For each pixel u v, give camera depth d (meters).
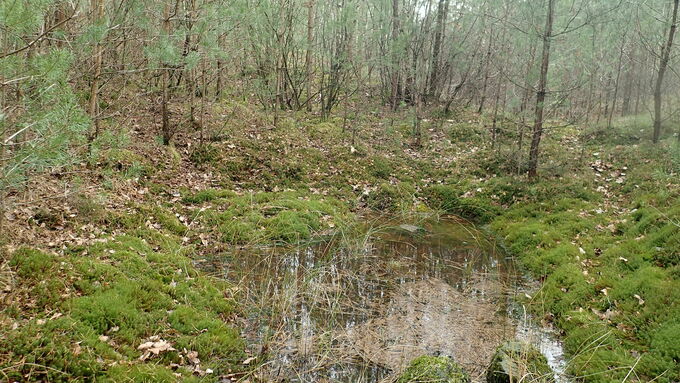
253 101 15.80
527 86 12.07
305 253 8.37
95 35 6.59
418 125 14.78
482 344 5.79
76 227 6.72
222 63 12.52
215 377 4.75
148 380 4.36
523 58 13.62
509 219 10.47
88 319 4.88
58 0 6.38
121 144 5.72
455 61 18.67
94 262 5.90
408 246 9.12
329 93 16.58
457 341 5.82
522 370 4.82
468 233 10.05
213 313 5.87
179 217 8.58
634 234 8.31
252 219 9.04
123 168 9.10
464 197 11.61
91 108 8.04
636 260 7.29
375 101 19.03
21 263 5.34
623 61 15.42
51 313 4.79
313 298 6.57
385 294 7.00
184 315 5.56
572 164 12.20
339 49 15.77
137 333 5.00
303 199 10.44
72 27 7.80
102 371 4.30
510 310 6.75
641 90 17.23
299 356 5.28
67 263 5.67
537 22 11.36
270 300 6.42
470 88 19.70
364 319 6.22
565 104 13.09
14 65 4.62
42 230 6.29
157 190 9.14
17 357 4.10
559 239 8.89
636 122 14.38
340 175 12.08
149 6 9.33
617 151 12.55
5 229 5.81
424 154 14.27
